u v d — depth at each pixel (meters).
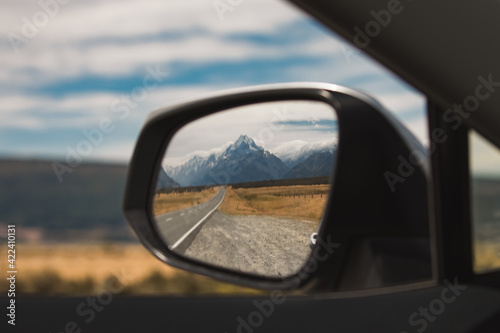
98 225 55.41
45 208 57.31
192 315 1.10
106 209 58.12
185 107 1.55
